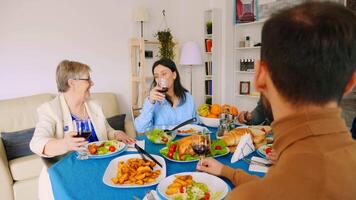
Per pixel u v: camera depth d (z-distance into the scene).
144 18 3.52
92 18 3.45
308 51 0.42
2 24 2.89
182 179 0.96
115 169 1.13
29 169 2.26
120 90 3.77
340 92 0.45
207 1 4.00
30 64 3.09
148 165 1.11
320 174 0.41
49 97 2.98
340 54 0.42
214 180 0.97
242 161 1.18
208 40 3.98
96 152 1.33
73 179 1.04
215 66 3.96
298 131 0.45
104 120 1.83
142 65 3.54
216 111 1.79
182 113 2.03
